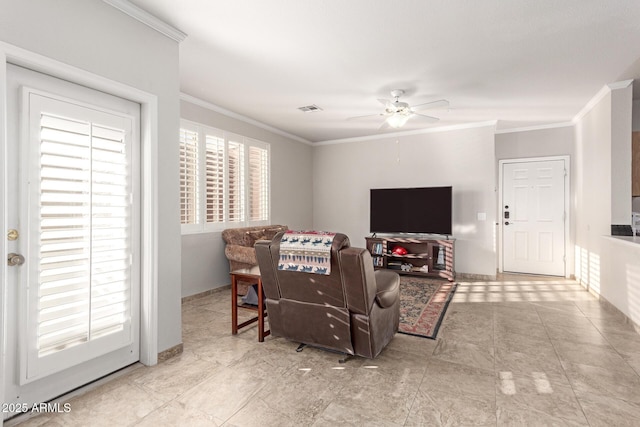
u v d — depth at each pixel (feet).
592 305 12.78
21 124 5.77
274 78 11.49
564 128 17.47
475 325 10.61
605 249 12.54
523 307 12.53
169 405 6.29
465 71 10.85
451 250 16.90
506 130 18.89
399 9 7.50
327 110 15.28
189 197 13.65
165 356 8.12
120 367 7.49
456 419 5.86
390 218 18.92
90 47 6.61
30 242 5.84
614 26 8.13
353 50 9.46
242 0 7.16
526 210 18.53
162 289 8.05
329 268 7.57
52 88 6.27
